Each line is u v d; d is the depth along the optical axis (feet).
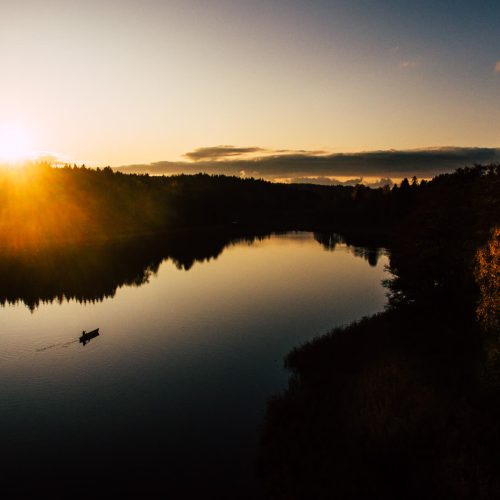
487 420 66.13
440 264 105.40
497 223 86.43
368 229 496.64
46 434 83.35
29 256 312.50
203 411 89.56
